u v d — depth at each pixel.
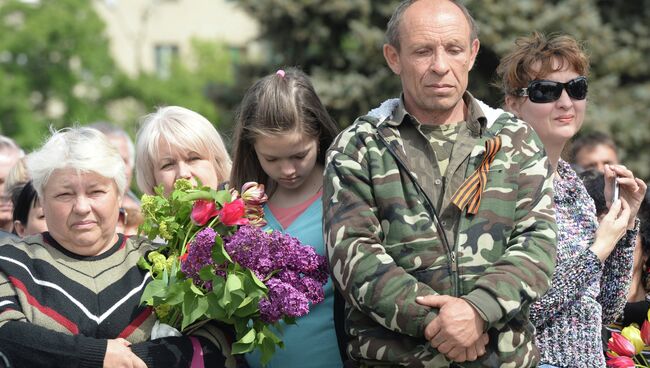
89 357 4.59
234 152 5.37
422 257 4.43
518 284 4.25
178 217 4.93
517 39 5.82
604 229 5.23
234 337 4.93
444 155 4.63
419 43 4.59
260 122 5.10
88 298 4.83
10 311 4.70
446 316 4.20
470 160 4.59
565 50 5.49
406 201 4.52
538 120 5.53
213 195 4.80
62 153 4.84
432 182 4.57
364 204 4.51
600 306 5.24
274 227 5.27
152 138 5.77
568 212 5.36
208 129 5.88
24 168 7.05
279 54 22.00
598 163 8.98
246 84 22.50
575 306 5.19
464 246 4.43
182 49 35.38
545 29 18.73
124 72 30.70
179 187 4.97
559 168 5.54
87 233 4.86
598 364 5.11
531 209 4.50
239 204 4.74
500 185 4.51
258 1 21.45
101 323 4.80
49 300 4.78
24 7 30.00
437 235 4.46
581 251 5.15
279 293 4.57
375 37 19.95
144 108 30.56
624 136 18.70
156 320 4.89
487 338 4.34
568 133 5.50
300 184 5.28
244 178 5.40
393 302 4.27
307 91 5.22
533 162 4.59
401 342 4.41
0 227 7.27
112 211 4.94
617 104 19.23
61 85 29.80
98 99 30.34
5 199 7.16
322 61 21.22
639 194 5.41
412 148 4.64
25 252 4.91
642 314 6.11
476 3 18.59
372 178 4.55
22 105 28.84
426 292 4.30
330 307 5.03
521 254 4.34
